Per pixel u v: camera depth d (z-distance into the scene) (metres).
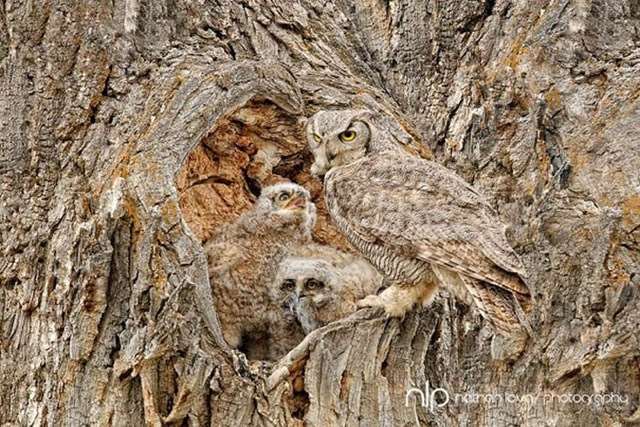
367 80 13.57
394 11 13.98
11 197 11.83
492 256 10.89
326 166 11.92
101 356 10.83
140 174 11.08
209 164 12.77
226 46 12.77
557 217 12.45
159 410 10.58
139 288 10.70
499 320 10.80
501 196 12.79
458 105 13.38
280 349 12.30
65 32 12.21
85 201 11.32
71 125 11.92
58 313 11.06
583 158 12.55
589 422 12.02
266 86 12.23
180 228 10.81
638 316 11.88
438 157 13.23
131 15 12.30
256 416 10.62
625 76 12.72
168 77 11.97
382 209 11.41
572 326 12.13
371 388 11.11
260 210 12.52
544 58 12.96
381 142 12.02
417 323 11.40
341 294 11.99
